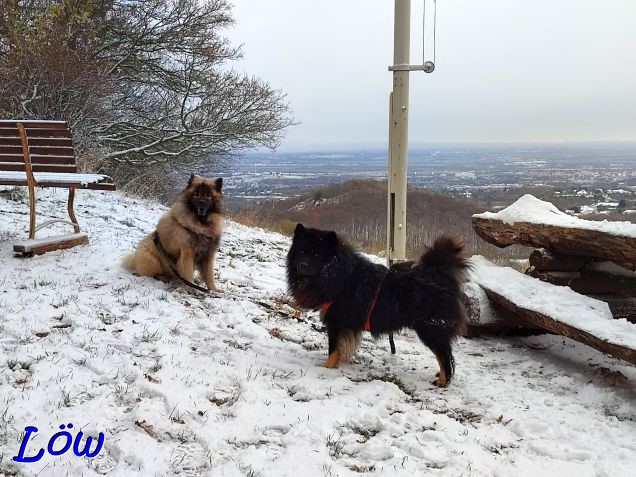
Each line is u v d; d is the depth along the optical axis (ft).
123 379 7.14
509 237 11.80
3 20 23.56
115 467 5.44
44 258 11.88
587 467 6.00
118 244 14.25
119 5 30.63
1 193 18.37
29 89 23.15
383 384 7.94
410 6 13.03
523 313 9.58
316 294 8.63
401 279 8.42
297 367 8.55
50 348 7.79
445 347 8.34
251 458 5.77
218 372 7.72
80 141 24.67
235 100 31.96
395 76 13.30
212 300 11.06
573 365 9.49
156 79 32.50
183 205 11.39
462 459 6.08
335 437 6.38
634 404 7.72
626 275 11.00
